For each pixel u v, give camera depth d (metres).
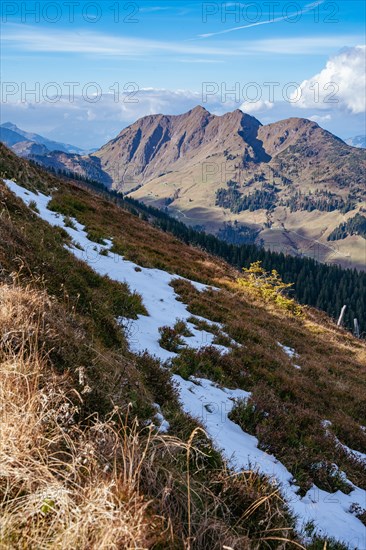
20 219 12.20
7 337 4.14
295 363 14.98
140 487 3.20
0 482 2.70
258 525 3.96
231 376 10.05
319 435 8.98
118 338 7.92
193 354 10.03
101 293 10.70
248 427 7.77
